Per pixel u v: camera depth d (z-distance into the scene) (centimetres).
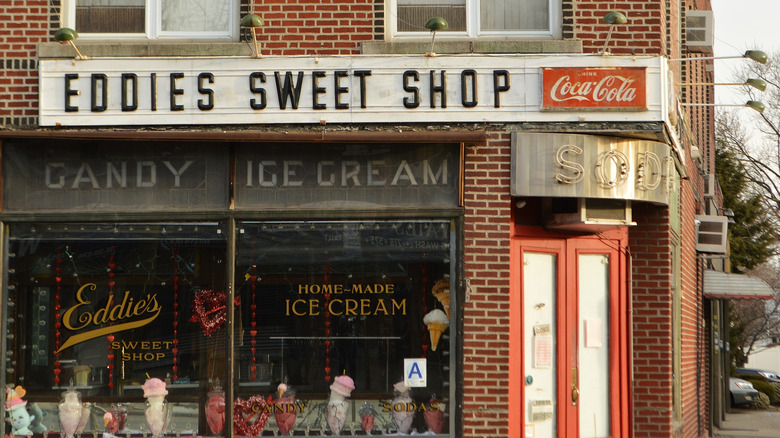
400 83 1071
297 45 1090
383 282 1071
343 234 1076
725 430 2280
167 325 1084
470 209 1062
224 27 1111
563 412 1112
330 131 1066
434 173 1070
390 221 1073
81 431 1081
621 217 1101
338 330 1073
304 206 1073
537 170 1059
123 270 1089
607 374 1144
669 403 1178
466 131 1055
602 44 1088
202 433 1073
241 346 1073
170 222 1084
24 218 1084
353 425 1066
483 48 1077
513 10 1109
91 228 1090
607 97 1066
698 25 1742
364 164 1076
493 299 1054
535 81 1070
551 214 1108
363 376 1070
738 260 4219
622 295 1162
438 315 1062
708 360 2223
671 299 1216
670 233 1220
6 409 1075
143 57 1077
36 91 1092
